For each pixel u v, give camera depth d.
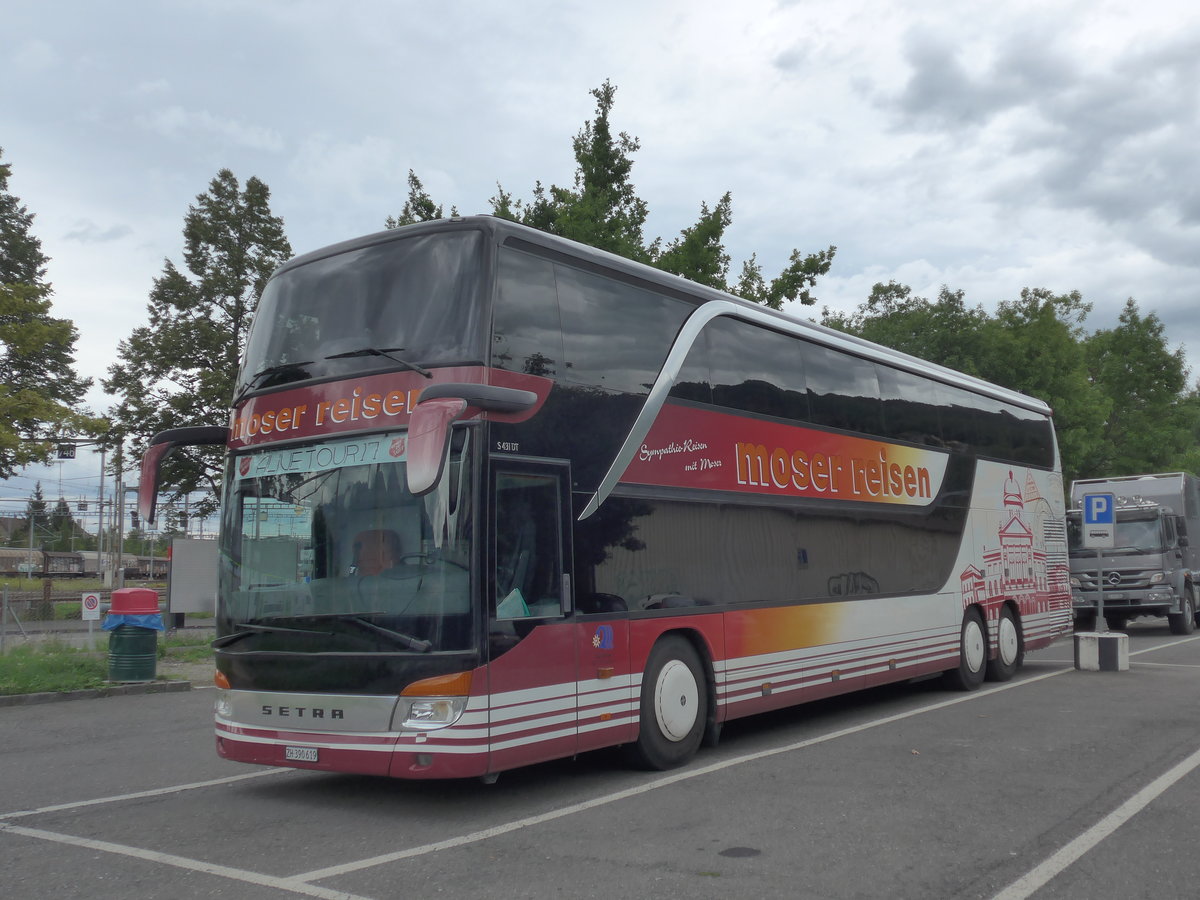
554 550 7.70
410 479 6.43
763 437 10.44
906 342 49.12
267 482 7.86
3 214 52.16
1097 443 45.03
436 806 7.54
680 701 8.91
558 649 7.62
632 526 8.52
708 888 5.44
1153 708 12.09
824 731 10.91
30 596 38.16
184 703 14.11
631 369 8.78
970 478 14.70
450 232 7.65
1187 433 53.97
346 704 7.09
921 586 13.09
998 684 14.93
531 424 7.62
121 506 53.28
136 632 15.53
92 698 14.62
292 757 7.32
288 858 6.14
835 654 11.16
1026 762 8.83
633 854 6.11
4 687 14.26
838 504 11.55
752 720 11.99
